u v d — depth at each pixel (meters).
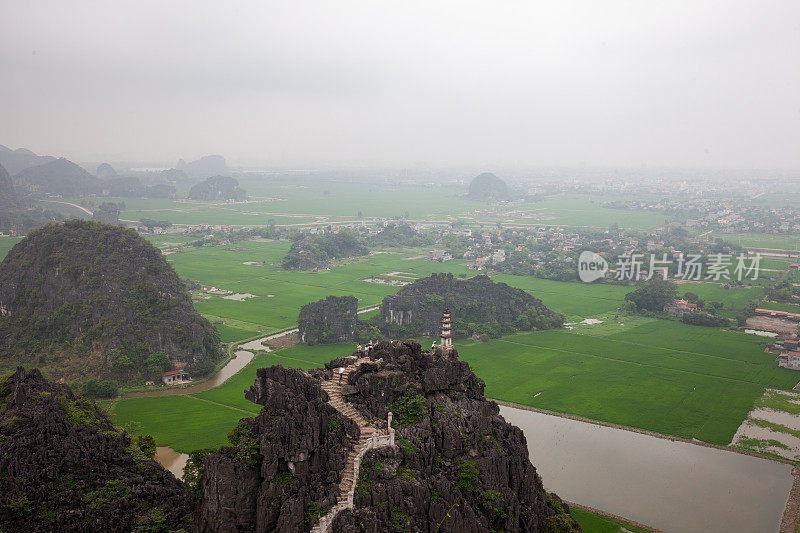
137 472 105.38
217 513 86.56
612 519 120.81
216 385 198.12
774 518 123.44
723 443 158.25
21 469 95.75
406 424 98.75
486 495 97.00
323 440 90.94
